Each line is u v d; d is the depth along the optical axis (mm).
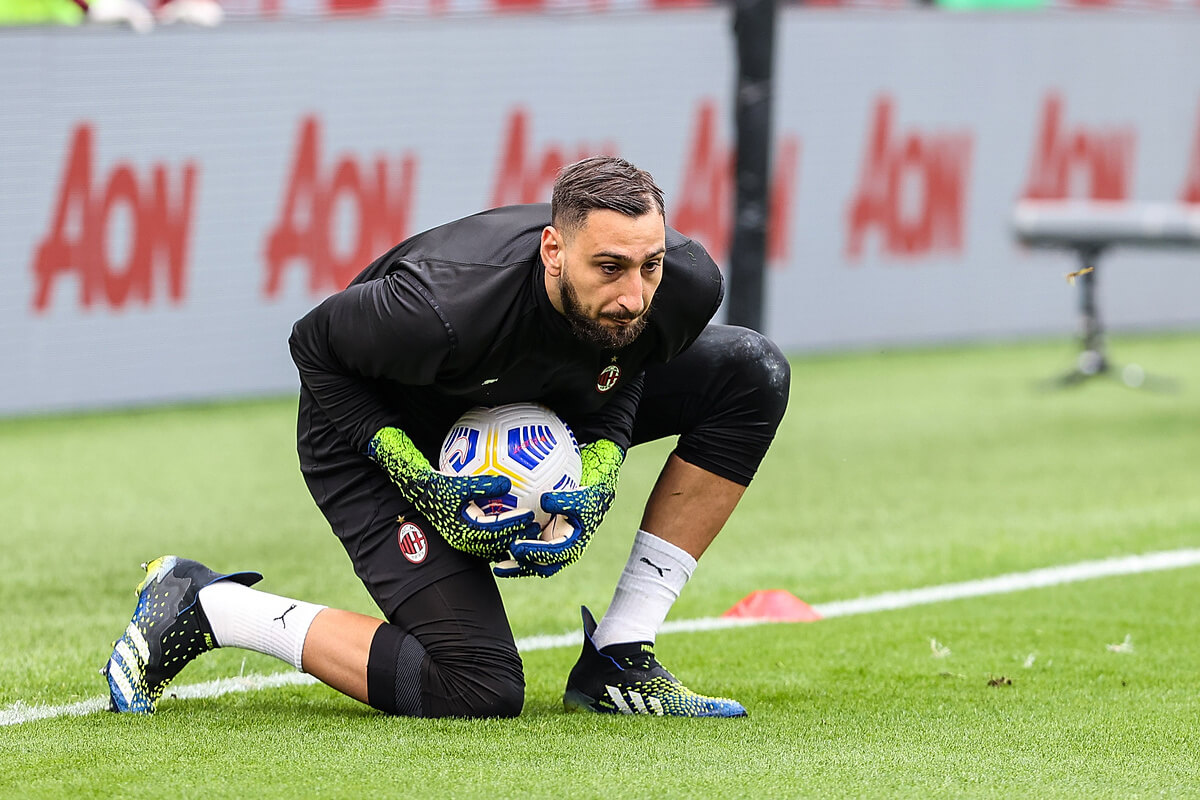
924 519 23078
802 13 40531
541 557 11102
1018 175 44312
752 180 30594
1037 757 10859
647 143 39156
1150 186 46438
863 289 42406
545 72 37719
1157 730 11758
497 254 10680
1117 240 36031
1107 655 14859
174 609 11867
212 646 11930
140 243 33500
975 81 43250
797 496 24891
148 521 22766
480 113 37031
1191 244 35125
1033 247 37062
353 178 35750
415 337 10547
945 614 16969
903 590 18375
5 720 11773
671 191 39531
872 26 41500
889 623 16516
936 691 13320
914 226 43031
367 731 11234
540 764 10336
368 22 35406
